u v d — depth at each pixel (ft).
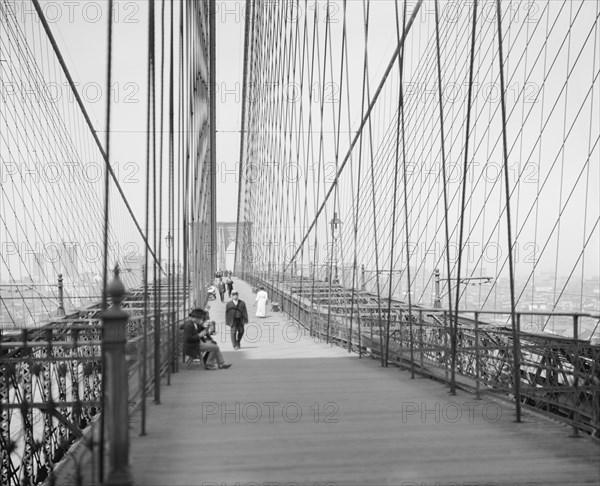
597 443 19.40
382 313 55.42
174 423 22.38
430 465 17.25
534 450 18.69
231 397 27.55
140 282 98.17
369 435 20.57
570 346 23.70
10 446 21.81
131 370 22.94
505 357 30.17
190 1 58.08
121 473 13.16
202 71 90.17
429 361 35.37
